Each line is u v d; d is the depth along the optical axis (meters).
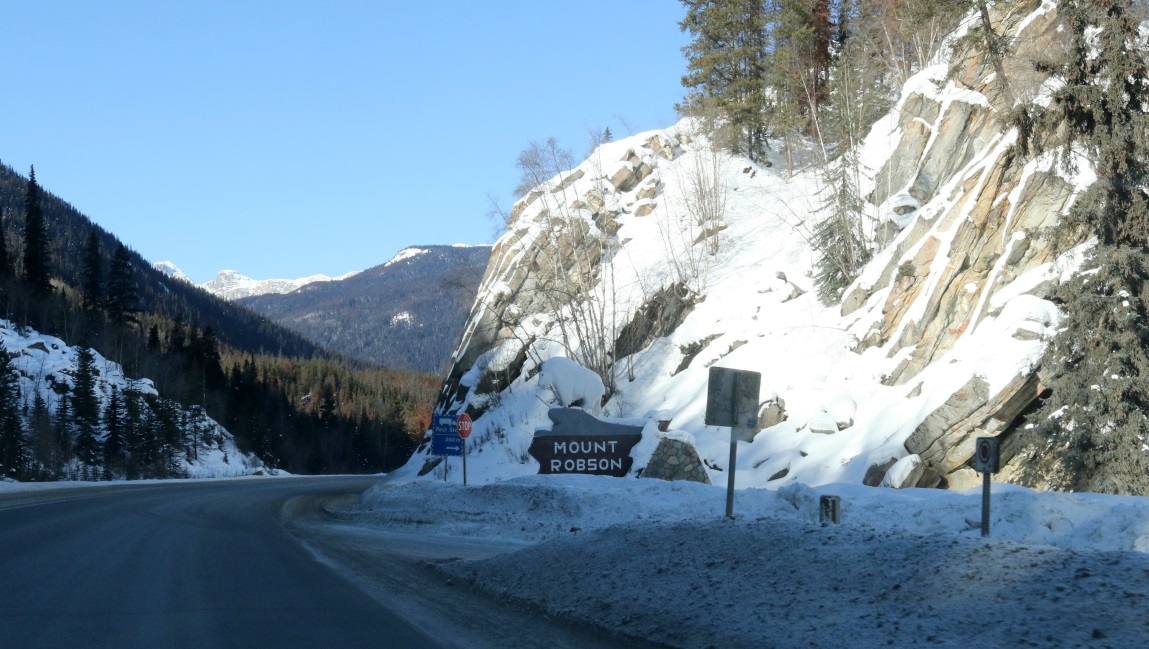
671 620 7.73
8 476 61.97
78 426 80.50
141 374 102.44
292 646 7.17
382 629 7.94
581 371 31.59
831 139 45.47
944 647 5.98
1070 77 21.77
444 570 11.88
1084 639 5.61
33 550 13.45
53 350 98.19
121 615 8.38
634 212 51.38
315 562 12.83
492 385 45.31
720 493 17.67
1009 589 6.61
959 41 32.41
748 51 56.34
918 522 13.30
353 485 43.62
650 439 25.20
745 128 56.66
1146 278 20.23
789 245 41.41
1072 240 22.55
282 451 116.62
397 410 143.62
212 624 8.02
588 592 9.00
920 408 23.64
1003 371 21.88
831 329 31.92
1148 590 6.04
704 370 36.06
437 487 23.41
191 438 96.12
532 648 7.29
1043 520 12.15
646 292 43.09
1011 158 26.69
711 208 47.03
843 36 58.12
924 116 38.12
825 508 11.46
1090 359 19.94
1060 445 20.28
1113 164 20.92
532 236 52.31
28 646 7.03
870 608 6.93
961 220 27.56
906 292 28.94
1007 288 24.52
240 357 173.88
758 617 7.29
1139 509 11.47
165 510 23.34
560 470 25.42
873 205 38.41
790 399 29.23
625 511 17.34
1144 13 22.61
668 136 58.44
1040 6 31.34
